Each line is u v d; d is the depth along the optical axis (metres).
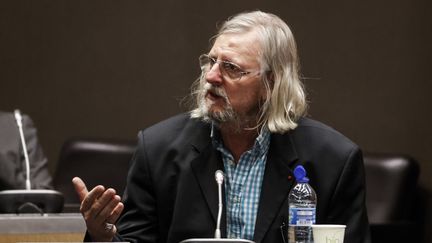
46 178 10.50
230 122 7.30
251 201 7.32
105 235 6.57
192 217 7.30
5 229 6.51
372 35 13.00
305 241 6.83
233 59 7.26
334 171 7.47
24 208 7.20
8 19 13.59
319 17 13.12
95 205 6.45
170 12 13.51
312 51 13.10
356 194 7.54
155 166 7.59
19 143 10.53
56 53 13.60
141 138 7.77
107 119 13.55
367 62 13.02
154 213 7.59
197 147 7.51
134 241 7.46
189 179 7.41
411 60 12.90
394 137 12.93
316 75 13.08
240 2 13.33
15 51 13.61
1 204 7.26
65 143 11.12
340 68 13.07
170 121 7.88
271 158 7.40
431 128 12.78
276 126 7.38
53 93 13.60
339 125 13.05
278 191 7.28
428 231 12.40
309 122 7.78
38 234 6.59
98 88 13.56
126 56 13.55
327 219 7.45
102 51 13.56
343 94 13.05
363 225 7.47
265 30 7.40
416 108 12.88
